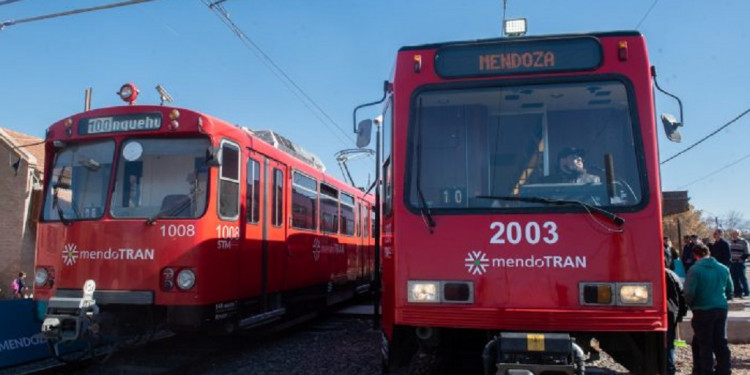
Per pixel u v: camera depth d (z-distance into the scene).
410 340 5.75
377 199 10.07
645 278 4.68
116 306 7.69
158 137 7.84
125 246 7.50
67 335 6.93
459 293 4.88
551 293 4.76
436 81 5.27
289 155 10.52
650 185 4.81
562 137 5.05
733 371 7.61
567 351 4.56
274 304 9.80
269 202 9.48
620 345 5.18
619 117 5.01
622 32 5.15
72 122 8.12
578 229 4.80
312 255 11.63
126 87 8.07
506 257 4.86
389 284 5.52
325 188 12.77
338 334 10.80
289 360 8.38
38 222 7.97
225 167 8.02
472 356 7.39
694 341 7.43
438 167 5.13
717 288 6.88
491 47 5.27
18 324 7.89
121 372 7.66
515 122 5.13
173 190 7.68
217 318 7.71
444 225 4.99
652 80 5.26
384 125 6.25
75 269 7.60
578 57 5.15
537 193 4.97
